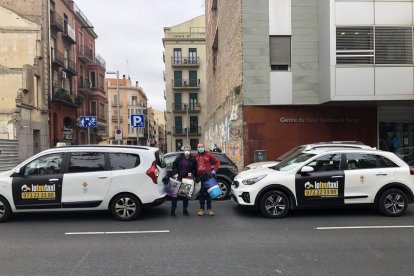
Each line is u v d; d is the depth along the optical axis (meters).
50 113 27.92
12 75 23.58
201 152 9.29
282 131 16.64
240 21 16.72
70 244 6.68
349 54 15.25
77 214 9.44
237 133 17.44
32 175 8.64
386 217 8.83
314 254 5.97
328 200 8.81
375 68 15.29
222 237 7.07
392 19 15.38
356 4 15.27
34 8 27.03
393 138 17.53
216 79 27.89
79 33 37.56
